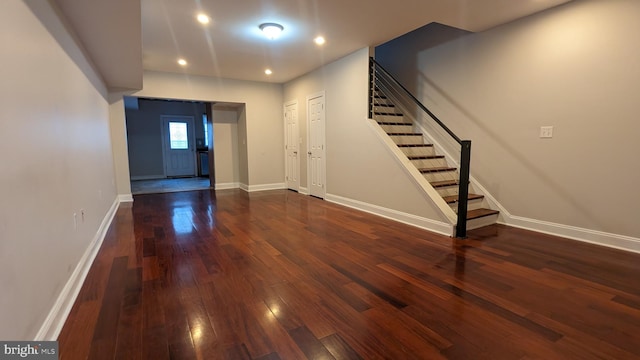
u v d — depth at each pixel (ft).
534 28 11.48
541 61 11.39
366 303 6.84
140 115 31.76
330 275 8.27
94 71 12.64
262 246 10.59
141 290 7.47
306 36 13.24
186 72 19.58
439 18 11.68
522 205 12.46
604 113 10.03
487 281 7.86
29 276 5.01
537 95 11.61
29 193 5.24
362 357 5.12
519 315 6.33
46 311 5.60
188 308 6.64
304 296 7.15
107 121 16.25
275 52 15.47
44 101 6.30
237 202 18.61
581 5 10.27
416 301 6.91
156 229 12.78
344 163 17.17
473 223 12.50
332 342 5.51
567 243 10.65
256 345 5.43
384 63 18.63
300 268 8.73
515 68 12.19
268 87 23.02
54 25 7.27
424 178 13.16
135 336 5.69
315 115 19.45
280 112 23.65
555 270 8.48
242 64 17.67
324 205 17.48
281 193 21.85
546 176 11.62
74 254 7.67
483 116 13.48
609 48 9.78
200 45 14.24
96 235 10.61
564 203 11.24
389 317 6.29
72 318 6.28
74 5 7.67
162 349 5.33
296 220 14.14
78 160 8.75
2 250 4.23
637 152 9.49
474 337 5.64
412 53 16.71
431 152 15.89
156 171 32.86
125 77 15.29
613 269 8.50
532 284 7.67
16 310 4.53
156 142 32.65
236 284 7.77
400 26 12.21
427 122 16.16
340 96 17.02
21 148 5.04
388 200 14.40
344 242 10.97
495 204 13.32
